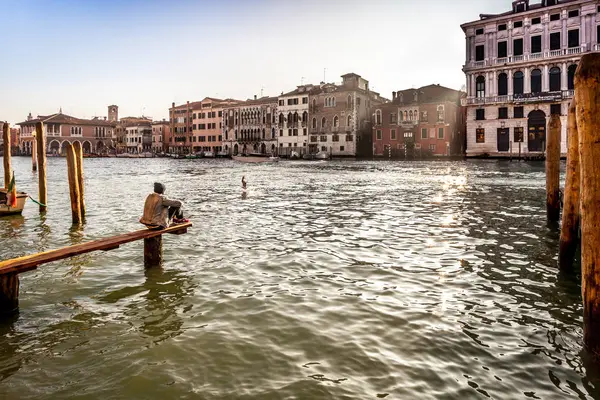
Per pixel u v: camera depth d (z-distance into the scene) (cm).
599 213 462
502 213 1482
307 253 948
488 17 5659
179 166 6138
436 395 415
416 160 6250
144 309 637
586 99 455
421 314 605
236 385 435
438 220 1354
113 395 421
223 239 1098
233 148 9388
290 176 3653
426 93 6806
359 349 505
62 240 1127
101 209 1670
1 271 600
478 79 5734
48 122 10825
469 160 5659
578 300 655
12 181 1496
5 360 492
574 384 432
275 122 8588
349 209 1636
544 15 5159
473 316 598
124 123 12156
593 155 458
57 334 557
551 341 523
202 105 10112
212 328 567
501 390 423
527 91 5344
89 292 710
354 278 770
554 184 1284
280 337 538
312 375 451
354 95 7362
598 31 4853
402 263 861
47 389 434
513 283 735
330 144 7644
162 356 495
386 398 410
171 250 981
